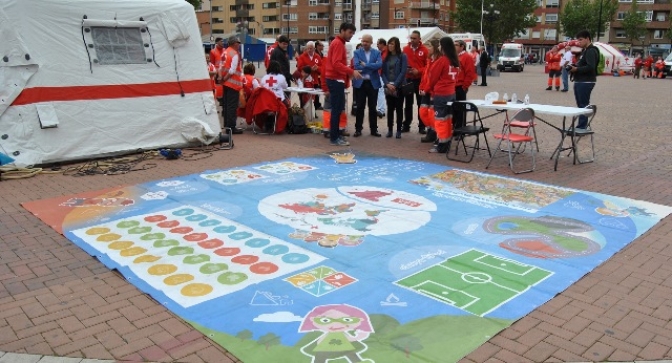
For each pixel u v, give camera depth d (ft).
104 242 16.74
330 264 15.06
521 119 25.61
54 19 26.30
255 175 25.13
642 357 10.74
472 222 18.67
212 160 28.37
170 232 17.58
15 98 25.30
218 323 11.93
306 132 37.24
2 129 25.11
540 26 284.41
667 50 236.02
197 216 19.19
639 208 20.22
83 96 27.32
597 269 14.93
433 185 23.53
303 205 20.54
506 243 16.71
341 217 19.15
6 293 13.46
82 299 13.16
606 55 134.51
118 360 10.60
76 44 27.04
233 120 36.14
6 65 25.05
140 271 14.61
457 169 26.48
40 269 14.89
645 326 11.94
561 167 27.04
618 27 274.16
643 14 244.42
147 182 23.85
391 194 22.12
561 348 11.03
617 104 57.93
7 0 24.90
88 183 23.71
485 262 15.26
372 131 35.76
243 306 12.68
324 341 11.15
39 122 26.00
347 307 12.59
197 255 15.67
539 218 19.11
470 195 22.02
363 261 15.28
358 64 34.22
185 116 31.12
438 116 28.89
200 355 10.77
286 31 309.22
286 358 10.57
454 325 11.84
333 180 24.30
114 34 28.43
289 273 14.47
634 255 15.90
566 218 19.11
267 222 18.57
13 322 12.06
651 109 52.95
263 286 13.70
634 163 27.99
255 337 11.35
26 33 25.49
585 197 21.65
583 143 33.78
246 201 21.03
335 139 32.65
